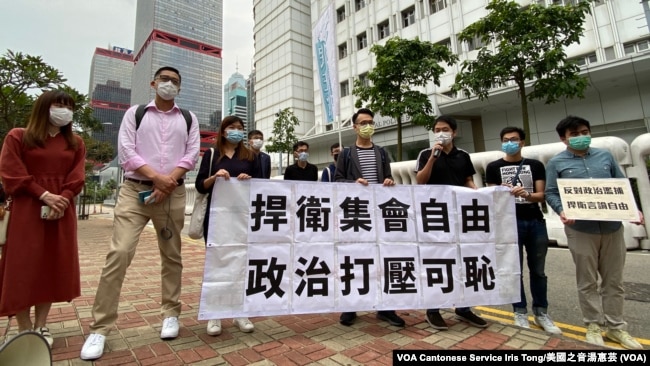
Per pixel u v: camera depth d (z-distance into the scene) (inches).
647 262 199.3
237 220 113.9
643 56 441.7
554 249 252.7
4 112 413.4
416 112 433.1
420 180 132.0
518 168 130.6
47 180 100.3
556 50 325.4
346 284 117.6
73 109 107.8
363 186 126.3
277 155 1195.9
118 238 102.3
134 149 108.5
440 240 125.9
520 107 624.4
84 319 125.3
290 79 1181.7
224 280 109.0
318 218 120.6
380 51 443.8
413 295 119.9
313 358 94.0
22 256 94.0
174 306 111.7
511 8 340.8
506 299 125.0
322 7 1115.9
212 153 123.6
